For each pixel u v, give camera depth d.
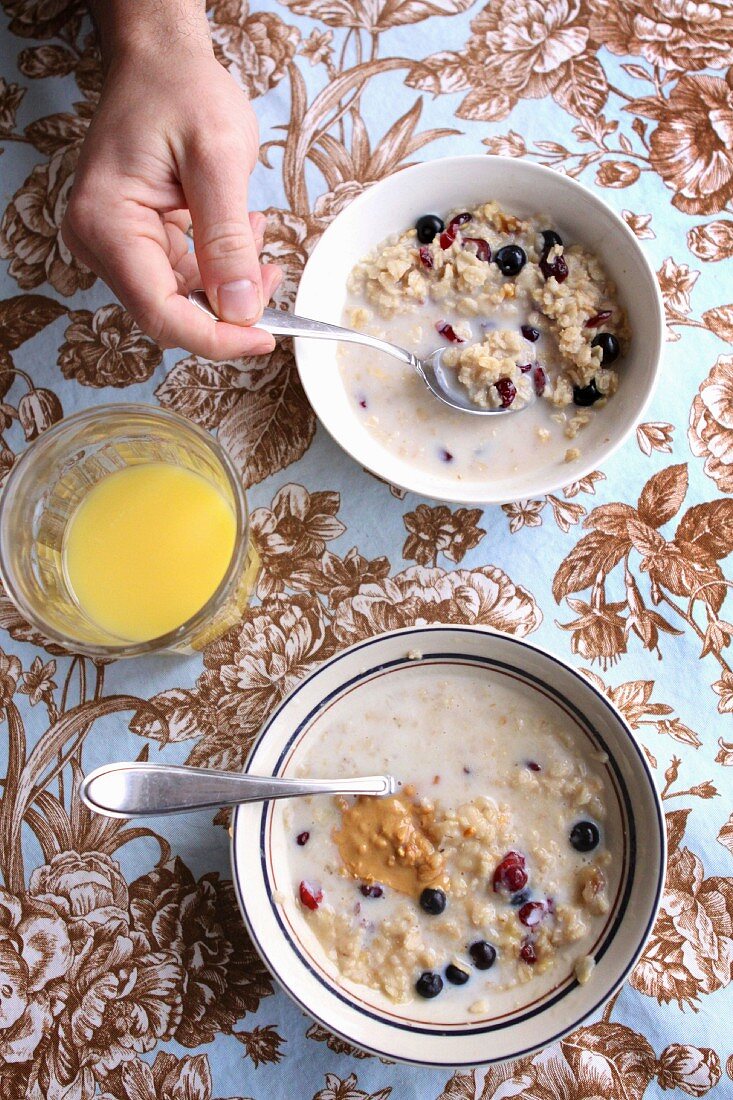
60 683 0.63
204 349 0.58
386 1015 0.58
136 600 0.62
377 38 0.66
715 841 0.61
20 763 0.62
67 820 0.62
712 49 0.66
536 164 0.61
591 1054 0.60
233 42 0.65
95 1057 0.60
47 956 0.61
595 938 0.59
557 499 0.63
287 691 0.62
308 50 0.65
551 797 0.60
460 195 0.63
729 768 0.62
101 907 0.61
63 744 0.62
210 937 0.61
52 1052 0.61
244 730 0.62
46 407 0.64
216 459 0.59
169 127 0.57
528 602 0.63
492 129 0.65
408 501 0.63
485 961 0.59
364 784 0.59
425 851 0.60
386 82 0.65
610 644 0.62
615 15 0.66
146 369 0.64
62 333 0.64
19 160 0.65
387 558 0.63
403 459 0.62
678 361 0.64
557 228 0.63
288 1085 0.60
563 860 0.60
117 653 0.57
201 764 0.62
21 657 0.63
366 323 0.63
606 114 0.65
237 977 0.61
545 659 0.58
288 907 0.59
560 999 0.58
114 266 0.58
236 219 0.57
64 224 0.59
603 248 0.62
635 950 0.57
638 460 0.63
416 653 0.60
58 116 0.65
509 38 0.66
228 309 0.58
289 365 0.64
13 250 0.65
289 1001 0.61
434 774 0.60
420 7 0.66
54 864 0.62
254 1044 0.60
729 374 0.64
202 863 0.61
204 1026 0.61
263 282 0.62
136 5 0.59
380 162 0.65
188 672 0.62
